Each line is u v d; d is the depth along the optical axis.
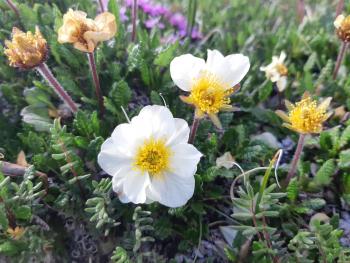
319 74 0.14
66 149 0.10
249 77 0.13
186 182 0.09
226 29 0.17
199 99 0.09
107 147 0.08
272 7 0.18
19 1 0.14
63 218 0.10
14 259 0.09
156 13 0.16
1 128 0.11
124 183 0.08
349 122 0.12
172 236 0.10
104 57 0.12
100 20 0.09
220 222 0.11
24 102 0.12
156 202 0.10
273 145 0.12
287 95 0.14
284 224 0.10
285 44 0.15
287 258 0.09
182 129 0.09
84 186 0.10
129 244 0.09
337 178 0.12
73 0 0.14
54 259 0.10
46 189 0.10
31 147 0.11
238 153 0.11
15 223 0.09
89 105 0.12
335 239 0.09
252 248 0.10
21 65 0.09
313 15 0.17
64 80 0.12
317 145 0.12
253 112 0.13
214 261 0.10
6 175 0.10
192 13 0.15
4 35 0.13
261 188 0.09
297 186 0.11
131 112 0.11
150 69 0.12
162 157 0.09
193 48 0.15
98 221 0.09
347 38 0.12
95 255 0.10
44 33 0.13
